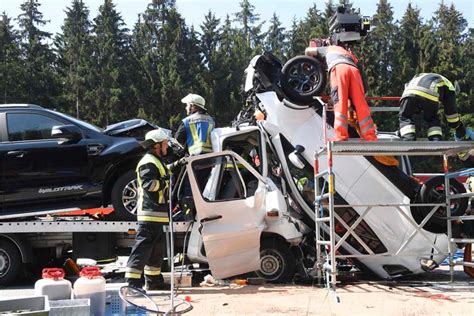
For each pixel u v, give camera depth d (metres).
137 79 54.84
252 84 8.30
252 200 7.38
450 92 7.97
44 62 60.12
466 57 60.16
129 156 8.00
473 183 8.64
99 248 8.02
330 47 7.70
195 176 7.23
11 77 54.97
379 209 7.71
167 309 4.87
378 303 6.02
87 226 7.86
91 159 7.91
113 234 8.12
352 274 8.16
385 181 7.73
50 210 7.82
